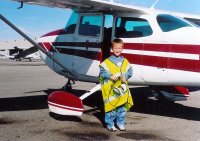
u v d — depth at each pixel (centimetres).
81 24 636
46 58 715
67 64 655
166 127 483
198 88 855
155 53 509
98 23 602
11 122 503
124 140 412
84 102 687
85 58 617
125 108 461
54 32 703
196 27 495
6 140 404
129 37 547
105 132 452
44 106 642
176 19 516
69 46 650
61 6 606
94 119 534
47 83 1143
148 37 520
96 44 596
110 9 571
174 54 485
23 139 409
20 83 1124
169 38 493
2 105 650
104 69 455
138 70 531
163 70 499
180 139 419
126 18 566
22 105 651
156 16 528
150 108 636
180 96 661
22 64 3116
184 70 473
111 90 455
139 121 522
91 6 572
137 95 806
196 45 461
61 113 525
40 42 718
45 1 556
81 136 429
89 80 630
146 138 423
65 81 1238
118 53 461
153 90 695
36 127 474
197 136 433
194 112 600
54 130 458
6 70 1961
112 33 580
